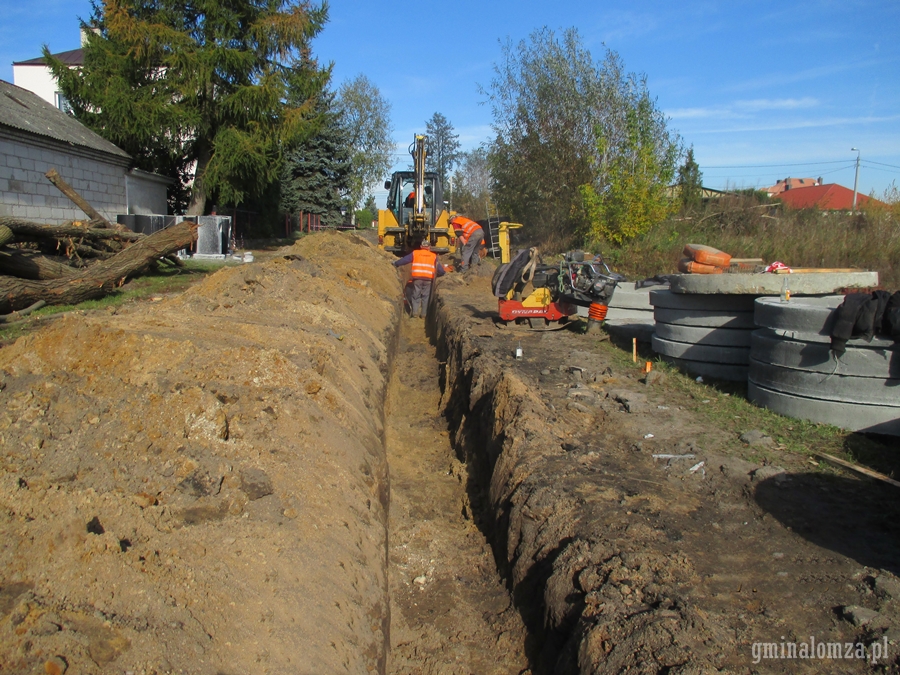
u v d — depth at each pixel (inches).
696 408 239.8
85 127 820.6
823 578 134.1
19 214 633.6
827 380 214.4
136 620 93.8
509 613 161.6
